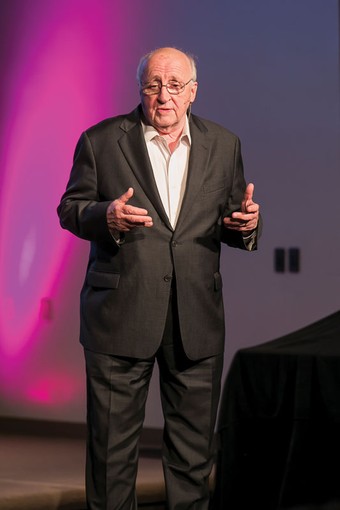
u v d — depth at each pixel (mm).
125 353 4410
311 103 8297
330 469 5055
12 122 9547
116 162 4449
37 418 9414
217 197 4508
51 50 9391
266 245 8477
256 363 5301
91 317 4508
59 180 9336
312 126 8289
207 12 8703
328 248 8234
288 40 8383
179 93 4312
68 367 9289
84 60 9234
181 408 4570
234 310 8602
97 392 4496
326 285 8242
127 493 4543
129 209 4062
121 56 9078
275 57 8438
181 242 4402
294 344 5398
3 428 9492
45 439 8844
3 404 9562
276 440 5266
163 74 4285
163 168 4484
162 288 4402
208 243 4496
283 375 5203
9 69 9555
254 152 8523
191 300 4430
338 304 8188
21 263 9500
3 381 9570
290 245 8375
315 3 8273
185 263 4406
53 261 9359
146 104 4355
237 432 5320
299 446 5066
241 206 4316
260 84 8500
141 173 4410
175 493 4574
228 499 5328
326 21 8227
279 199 8430
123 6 9070
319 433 5074
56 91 9359
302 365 5121
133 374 4508
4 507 5727
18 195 9508
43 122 9422
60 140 9336
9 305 9547
